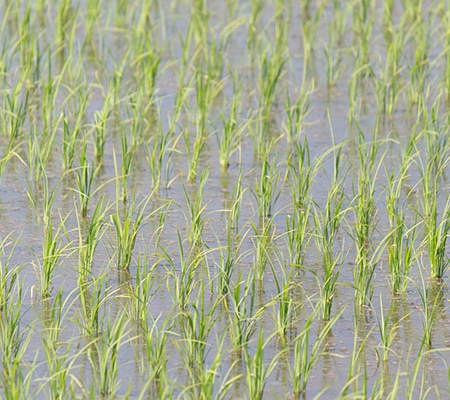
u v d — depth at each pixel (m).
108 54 24.38
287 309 13.33
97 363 12.49
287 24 24.89
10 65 22.66
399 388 12.09
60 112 20.61
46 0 27.08
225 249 15.55
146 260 14.40
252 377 11.77
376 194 17.58
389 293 14.34
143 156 19.19
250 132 19.17
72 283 14.49
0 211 16.84
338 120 20.97
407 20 26.64
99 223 14.89
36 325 13.34
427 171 16.77
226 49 24.91
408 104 21.61
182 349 12.80
